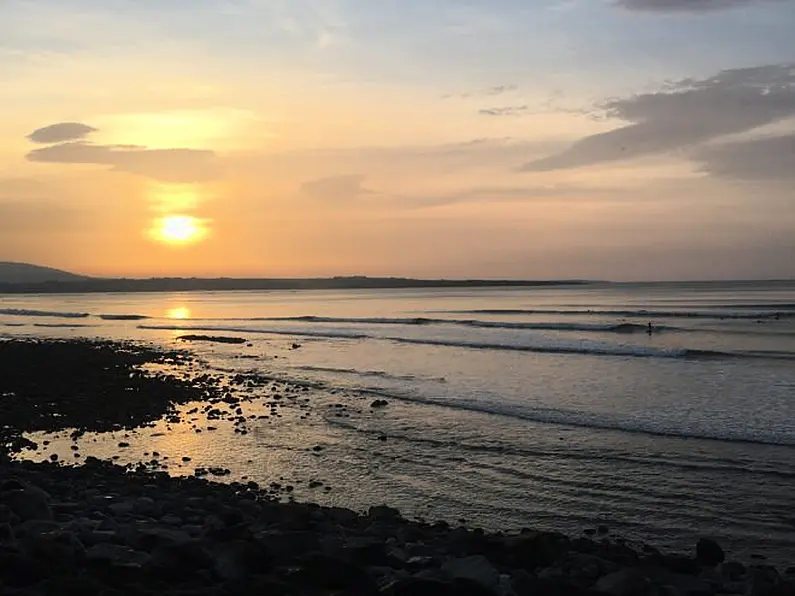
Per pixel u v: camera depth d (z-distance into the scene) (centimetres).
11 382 2638
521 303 10419
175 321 7362
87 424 1878
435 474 1399
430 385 2514
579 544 898
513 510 1191
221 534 738
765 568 870
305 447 1616
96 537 723
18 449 1588
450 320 6600
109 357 3544
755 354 3500
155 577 596
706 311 7200
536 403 2122
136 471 1367
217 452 1572
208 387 2550
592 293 15325
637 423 1825
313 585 609
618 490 1293
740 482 1329
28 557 589
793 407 2017
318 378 2758
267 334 5366
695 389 2383
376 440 1677
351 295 19100
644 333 4891
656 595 664
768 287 17988
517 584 646
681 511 1179
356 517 1034
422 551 801
